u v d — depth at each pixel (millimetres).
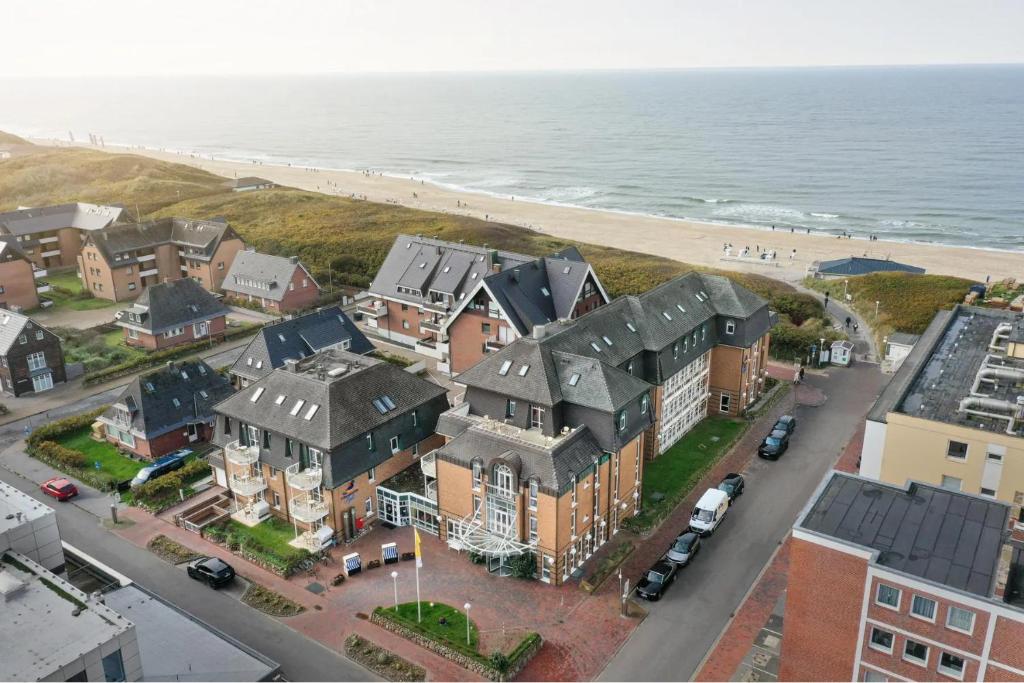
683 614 50750
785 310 111250
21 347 86562
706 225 195375
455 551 57656
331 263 137750
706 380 78750
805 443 74000
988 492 48969
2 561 40562
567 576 54344
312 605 51969
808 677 40938
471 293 81375
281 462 58906
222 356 100125
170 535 60250
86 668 34312
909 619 36219
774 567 55531
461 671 45844
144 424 70812
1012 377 54375
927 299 108188
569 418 57844
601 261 139875
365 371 61875
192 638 43125
